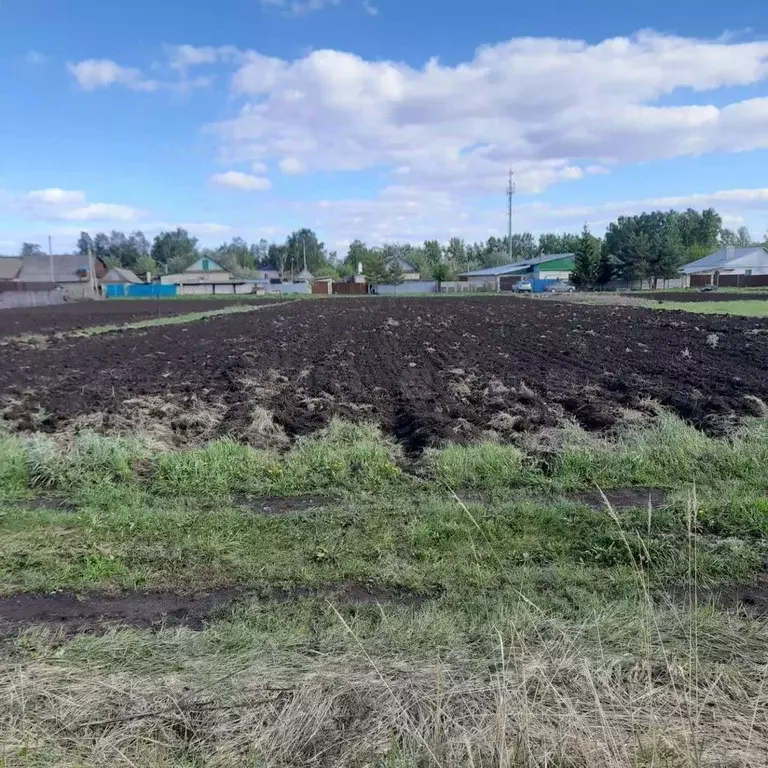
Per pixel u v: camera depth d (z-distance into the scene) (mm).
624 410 9422
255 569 4820
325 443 8023
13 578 4738
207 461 7293
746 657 3479
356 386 12336
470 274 104750
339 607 4234
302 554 5051
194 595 4496
